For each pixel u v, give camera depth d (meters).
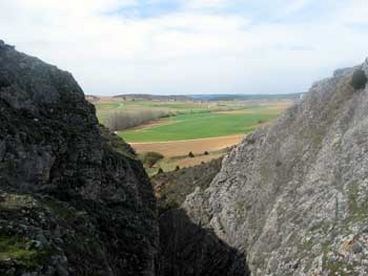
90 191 45.62
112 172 50.16
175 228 73.00
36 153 40.75
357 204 43.00
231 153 76.69
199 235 68.25
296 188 55.62
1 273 24.39
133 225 47.53
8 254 25.70
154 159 125.81
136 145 146.75
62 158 44.28
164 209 82.12
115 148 65.56
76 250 30.83
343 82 64.62
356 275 36.62
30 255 26.17
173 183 92.19
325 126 60.75
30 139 40.94
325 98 65.62
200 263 63.75
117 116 188.25
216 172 84.50
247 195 66.88
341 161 50.34
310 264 41.59
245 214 64.25
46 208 32.97
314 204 48.94
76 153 45.84
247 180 69.25
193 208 73.94
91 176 46.12
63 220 33.34
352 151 49.88
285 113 72.38
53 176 42.72
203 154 126.38
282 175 61.91
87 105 52.97
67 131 46.56
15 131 39.94
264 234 54.56
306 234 45.69
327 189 49.19
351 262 37.84
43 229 29.98
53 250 27.66
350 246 38.78
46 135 43.34
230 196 69.81
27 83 47.16
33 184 39.94
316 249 42.44
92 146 48.25
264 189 64.00
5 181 36.91
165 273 64.25
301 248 44.81
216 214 69.75
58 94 50.25
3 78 44.56
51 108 47.97
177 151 133.88
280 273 45.38
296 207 51.88
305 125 65.06
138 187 58.03
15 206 31.06
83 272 29.41
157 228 56.06
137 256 44.03
